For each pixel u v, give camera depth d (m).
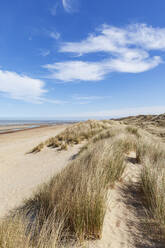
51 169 6.15
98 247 1.73
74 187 2.58
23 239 1.58
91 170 3.03
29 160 8.08
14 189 4.39
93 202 1.98
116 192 2.92
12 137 20.09
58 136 13.73
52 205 2.35
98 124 18.34
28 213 2.52
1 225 1.80
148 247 1.71
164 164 3.81
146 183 2.73
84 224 1.87
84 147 8.02
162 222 1.96
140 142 6.09
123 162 4.10
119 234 1.93
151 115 37.19
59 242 1.75
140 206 2.51
